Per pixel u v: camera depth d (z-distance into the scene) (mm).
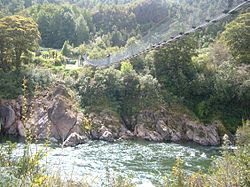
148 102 38562
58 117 32750
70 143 28609
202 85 41594
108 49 55312
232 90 41062
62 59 52656
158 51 42750
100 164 21281
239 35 45938
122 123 36688
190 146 32094
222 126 38188
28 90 35375
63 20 81375
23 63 42469
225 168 7379
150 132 35500
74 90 38594
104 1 130500
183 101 40781
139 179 16656
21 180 4117
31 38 41500
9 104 35125
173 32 19812
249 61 45500
